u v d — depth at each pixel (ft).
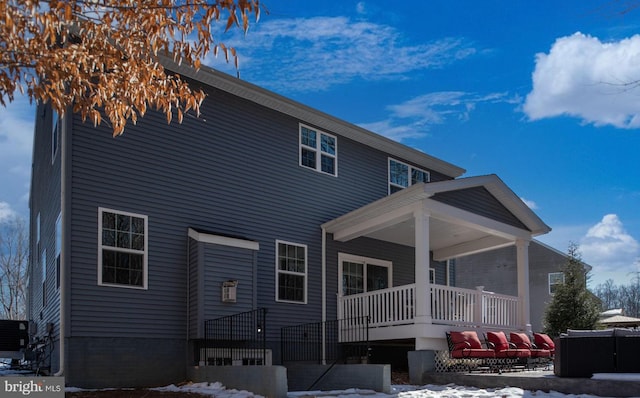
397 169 60.80
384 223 48.06
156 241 40.68
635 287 167.53
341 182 54.60
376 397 33.86
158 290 40.19
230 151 46.21
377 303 47.52
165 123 42.47
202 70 43.68
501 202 51.78
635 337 34.65
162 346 39.68
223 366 36.73
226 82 45.80
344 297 51.31
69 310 35.91
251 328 42.65
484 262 115.24
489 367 43.93
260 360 44.91
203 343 41.11
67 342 35.60
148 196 40.73
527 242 54.13
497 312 49.88
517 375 37.40
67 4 18.79
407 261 60.23
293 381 43.83
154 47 21.34
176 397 32.45
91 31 21.56
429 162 63.82
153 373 38.93
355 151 56.65
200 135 44.45
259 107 48.98
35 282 58.54
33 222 64.64
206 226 43.65
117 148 39.65
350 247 54.39
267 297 46.52
